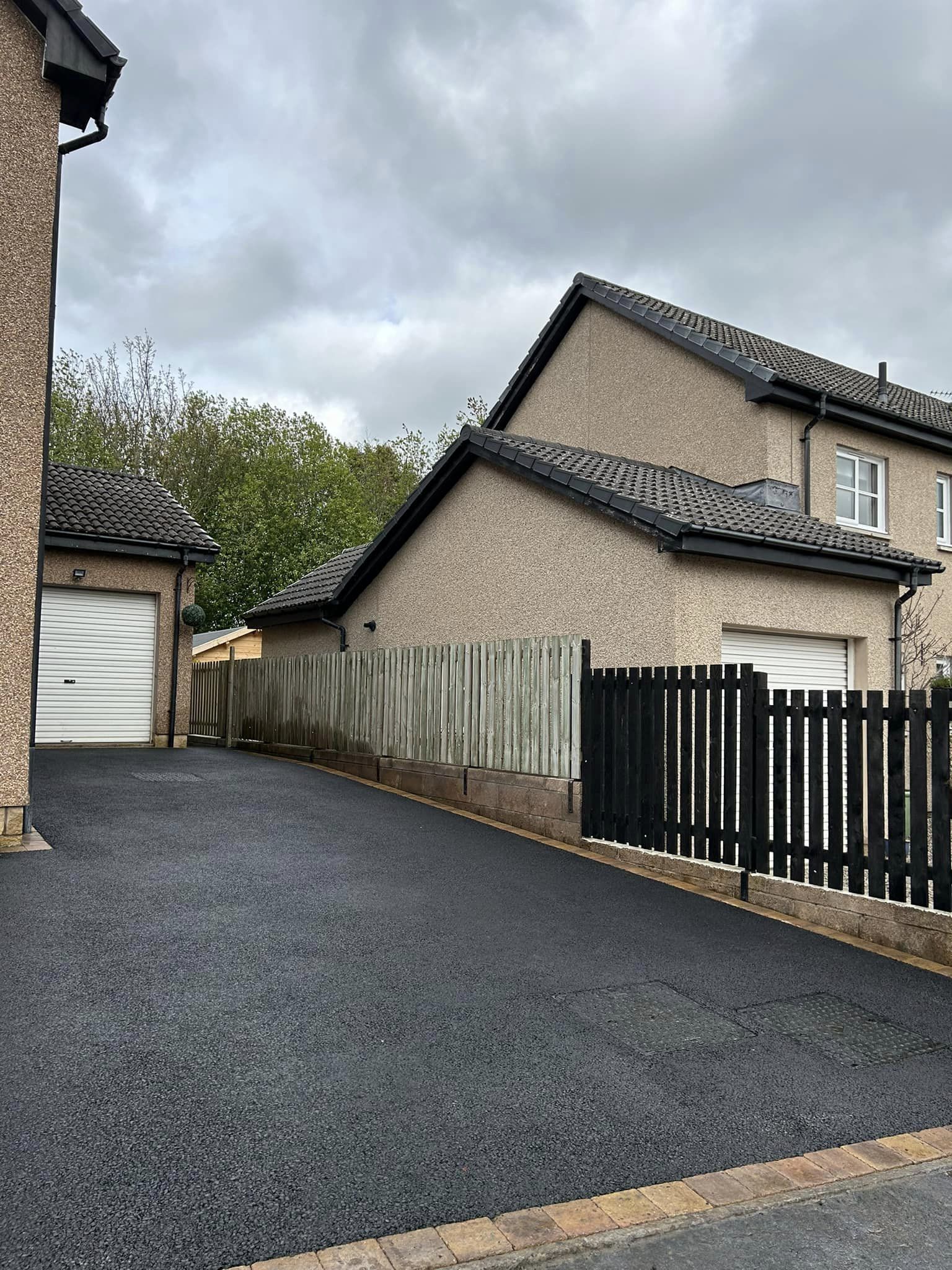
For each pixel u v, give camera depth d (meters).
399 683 11.81
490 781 9.73
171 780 10.94
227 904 5.99
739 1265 2.77
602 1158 3.28
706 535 9.34
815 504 13.95
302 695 14.79
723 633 10.22
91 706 15.47
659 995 4.89
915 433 15.16
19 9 7.66
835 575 10.98
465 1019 4.41
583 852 8.27
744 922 6.32
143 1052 3.85
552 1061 4.02
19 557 7.26
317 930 5.58
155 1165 3.03
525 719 9.38
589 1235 2.83
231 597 33.84
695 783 7.39
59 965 4.75
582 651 8.70
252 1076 3.71
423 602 14.29
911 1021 4.72
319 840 8.05
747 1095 3.83
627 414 16.02
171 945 5.16
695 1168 3.26
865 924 6.05
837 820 6.34
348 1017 4.35
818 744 6.48
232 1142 3.21
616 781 8.18
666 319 15.03
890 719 6.04
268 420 39.00
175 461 35.66
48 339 7.57
